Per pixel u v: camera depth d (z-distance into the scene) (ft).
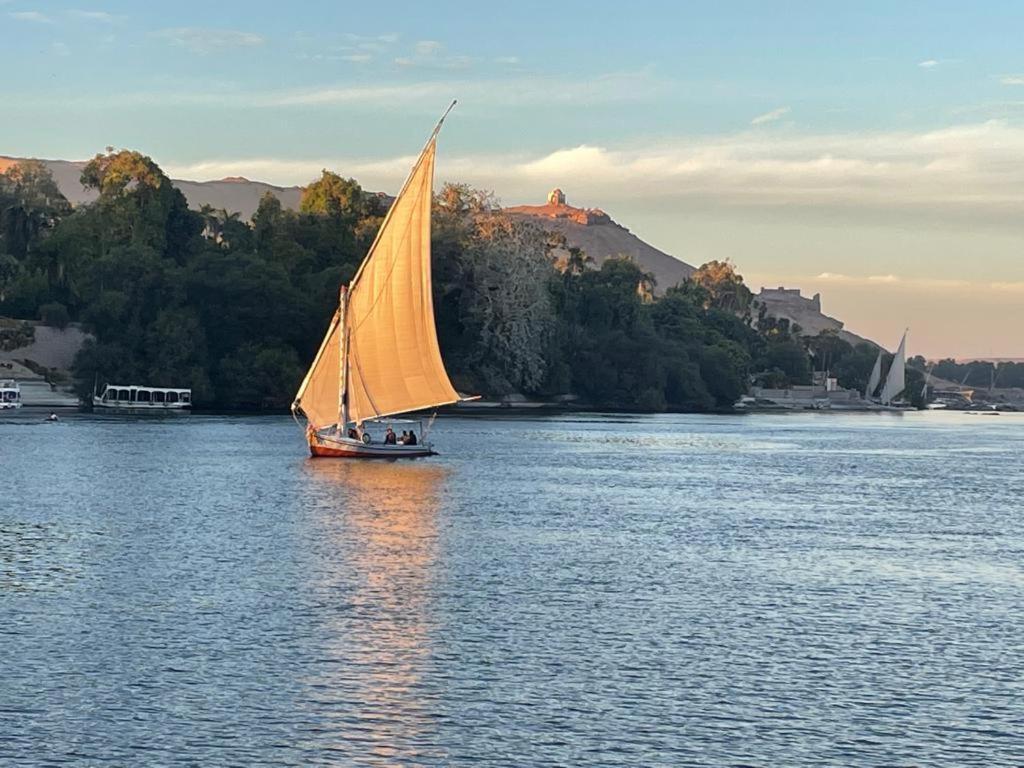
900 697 105.91
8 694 102.94
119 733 94.48
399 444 344.90
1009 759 92.38
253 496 244.22
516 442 437.58
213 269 599.16
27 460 323.98
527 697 104.32
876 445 503.20
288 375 580.71
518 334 636.07
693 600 143.74
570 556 174.09
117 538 184.65
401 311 324.19
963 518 230.89
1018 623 133.59
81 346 617.62
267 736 94.38
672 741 94.84
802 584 155.22
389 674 110.01
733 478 313.73
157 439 404.77
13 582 147.95
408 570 160.04
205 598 139.64
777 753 92.84
